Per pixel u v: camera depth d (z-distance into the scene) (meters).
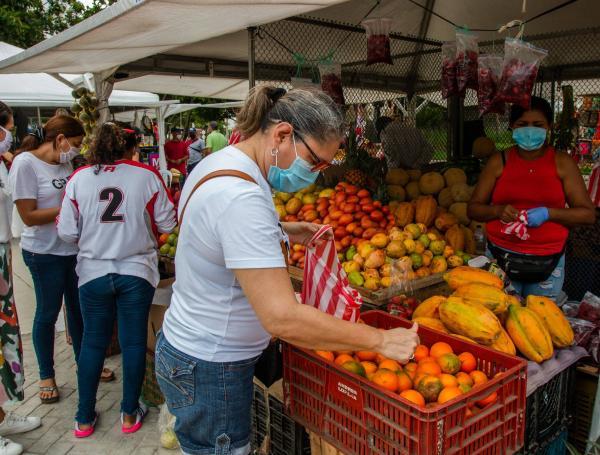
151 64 5.30
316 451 1.94
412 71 6.32
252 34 3.57
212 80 6.82
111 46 3.85
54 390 3.70
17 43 12.03
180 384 1.69
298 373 1.88
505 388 1.66
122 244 2.99
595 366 2.33
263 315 1.41
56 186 3.42
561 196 2.80
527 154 2.86
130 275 3.04
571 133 5.27
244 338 1.66
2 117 2.98
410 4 5.00
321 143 1.53
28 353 4.52
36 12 13.47
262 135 1.58
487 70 3.09
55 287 3.54
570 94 5.24
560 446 2.24
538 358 2.08
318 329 1.42
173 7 2.66
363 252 3.18
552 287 2.91
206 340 1.63
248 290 1.42
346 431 1.71
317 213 3.86
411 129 5.77
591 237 3.86
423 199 4.08
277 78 4.96
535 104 2.73
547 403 2.11
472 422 1.56
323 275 1.77
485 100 3.11
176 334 1.70
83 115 5.38
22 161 3.28
